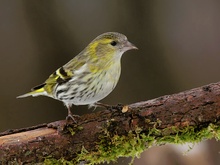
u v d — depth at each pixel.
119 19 14.05
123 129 7.57
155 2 14.27
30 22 13.88
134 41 14.15
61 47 13.90
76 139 7.54
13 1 13.88
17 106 13.77
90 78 8.62
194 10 14.45
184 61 14.32
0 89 13.72
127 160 12.40
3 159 7.41
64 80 8.79
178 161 10.53
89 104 8.98
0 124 13.60
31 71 13.84
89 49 8.80
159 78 14.23
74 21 13.91
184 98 7.54
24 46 13.87
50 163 7.55
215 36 14.34
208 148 10.66
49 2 13.84
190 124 7.54
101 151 7.60
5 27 13.88
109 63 8.65
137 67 14.23
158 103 7.59
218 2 14.48
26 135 7.55
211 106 7.49
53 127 7.63
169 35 14.35
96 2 13.98
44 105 13.95
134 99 14.12
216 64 14.25
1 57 13.78
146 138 7.59
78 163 7.64
